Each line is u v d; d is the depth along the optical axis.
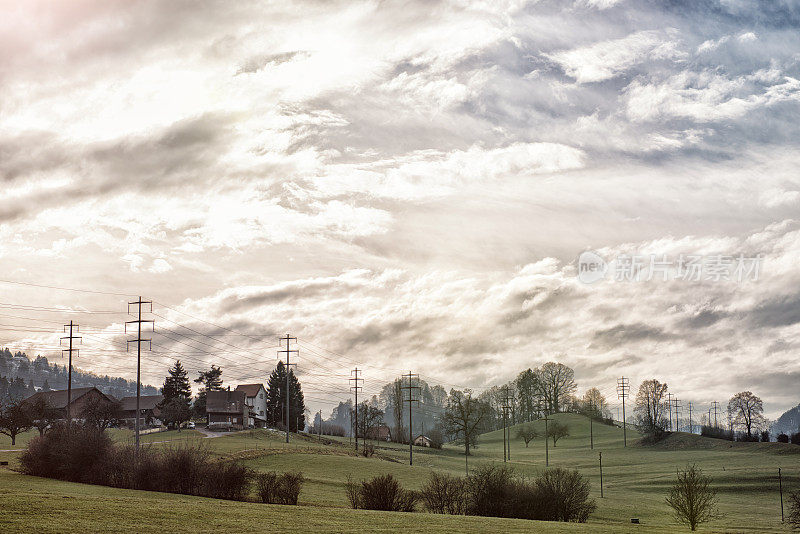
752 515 93.50
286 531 41.06
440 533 42.97
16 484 62.81
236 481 63.81
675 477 134.38
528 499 65.56
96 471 68.25
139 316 95.75
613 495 111.38
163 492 63.00
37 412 128.62
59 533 35.81
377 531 42.69
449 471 128.38
